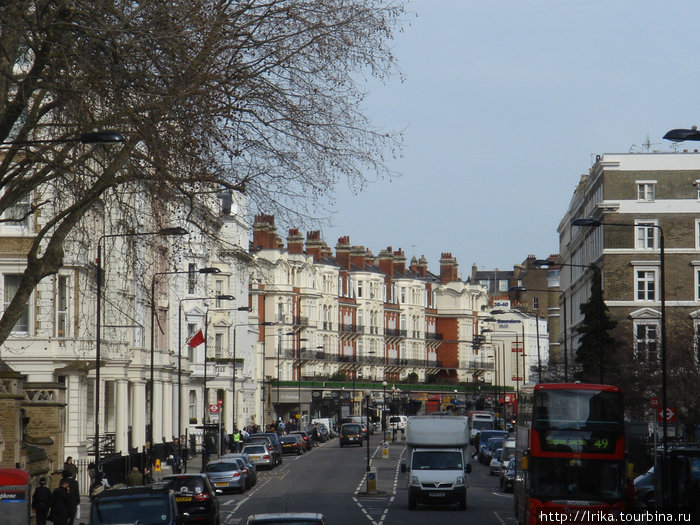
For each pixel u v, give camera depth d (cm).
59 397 5209
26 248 5506
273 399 14050
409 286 18300
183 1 2622
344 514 4822
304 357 15225
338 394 15500
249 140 2739
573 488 3744
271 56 2727
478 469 8669
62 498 3612
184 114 2636
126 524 2992
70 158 2844
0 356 5575
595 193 10200
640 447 6109
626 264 9419
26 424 5050
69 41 2625
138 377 7356
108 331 6369
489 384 19012
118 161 2802
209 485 4141
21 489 3084
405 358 18088
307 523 2430
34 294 5641
